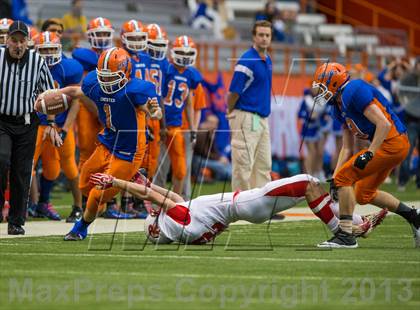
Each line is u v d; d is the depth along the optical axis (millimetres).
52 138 30078
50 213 34625
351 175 25016
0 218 28828
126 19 69000
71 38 53406
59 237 27672
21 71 27891
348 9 82750
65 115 33500
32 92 28094
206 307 16844
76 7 59156
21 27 27531
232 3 76688
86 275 20141
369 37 77000
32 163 28531
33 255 23203
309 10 80938
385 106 25078
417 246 25594
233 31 71938
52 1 66750
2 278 19750
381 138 24469
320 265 21656
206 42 64500
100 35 34812
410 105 52469
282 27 71750
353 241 25266
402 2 81562
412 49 77938
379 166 25109
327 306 17016
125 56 25391
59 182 51188
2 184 28281
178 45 36531
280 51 70562
